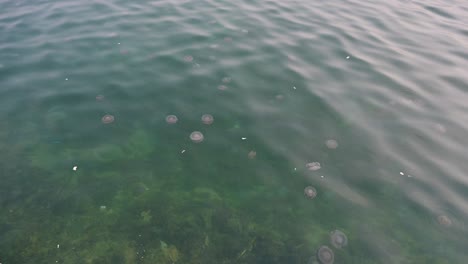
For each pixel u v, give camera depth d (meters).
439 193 2.93
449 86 4.28
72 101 3.82
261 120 3.67
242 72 4.41
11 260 2.42
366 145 3.39
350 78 4.40
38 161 3.12
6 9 5.74
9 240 2.52
